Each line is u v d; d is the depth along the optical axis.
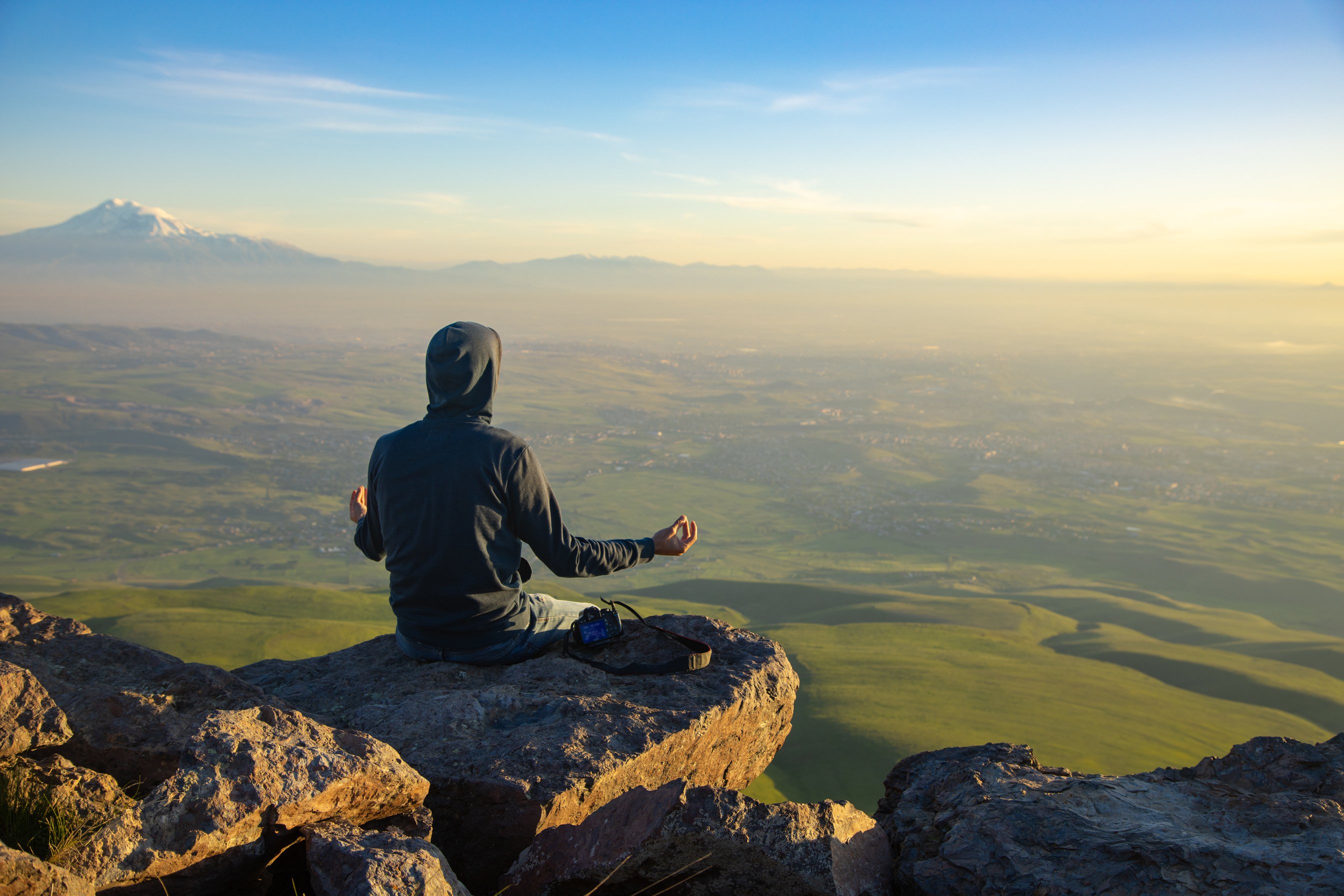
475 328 4.35
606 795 3.30
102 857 2.19
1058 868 2.79
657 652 4.55
